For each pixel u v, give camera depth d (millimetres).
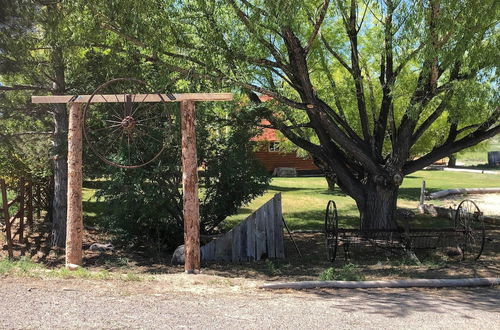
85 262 11164
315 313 6199
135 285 7398
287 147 21266
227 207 12383
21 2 9773
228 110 12453
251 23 9961
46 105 12383
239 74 10859
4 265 8344
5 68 10570
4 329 4914
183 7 10422
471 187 27422
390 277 9039
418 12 9297
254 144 12875
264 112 12375
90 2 9359
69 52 10398
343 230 11078
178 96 8602
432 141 17844
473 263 10703
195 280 8000
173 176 11570
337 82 14297
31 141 13383
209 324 5484
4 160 13453
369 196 12633
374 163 12367
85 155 11734
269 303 6676
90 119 11609
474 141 12727
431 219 17391
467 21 9312
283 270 10172
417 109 10648
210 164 12031
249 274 9711
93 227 14961
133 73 10891
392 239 11570
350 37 12242
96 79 11922
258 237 11539
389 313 6379
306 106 11250
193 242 8805
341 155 13359
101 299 6355
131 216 11742
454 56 9547
